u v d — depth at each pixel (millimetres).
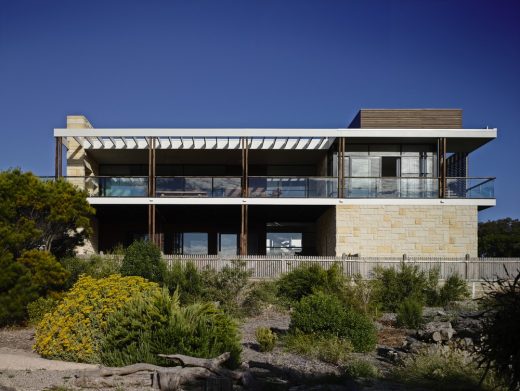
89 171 28828
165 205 25984
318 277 18734
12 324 16188
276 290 19531
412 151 28578
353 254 25016
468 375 9492
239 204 25625
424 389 9078
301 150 28188
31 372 9516
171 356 9328
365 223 25875
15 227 17375
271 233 33125
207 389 8273
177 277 18750
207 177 26188
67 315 11531
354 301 17328
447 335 12492
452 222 25953
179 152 28641
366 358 12000
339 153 25906
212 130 25219
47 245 18859
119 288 11758
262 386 9102
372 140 27578
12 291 15984
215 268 20953
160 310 10492
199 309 10750
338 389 8906
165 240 31828
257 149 27797
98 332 11031
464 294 20219
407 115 28859
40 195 17781
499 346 6012
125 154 29078
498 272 22609
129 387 8617
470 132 25922
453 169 31062
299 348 12289
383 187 26203
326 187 26312
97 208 26906
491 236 43719
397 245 25844
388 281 19469
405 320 15719
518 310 5980
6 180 17500
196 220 31594
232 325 10734
